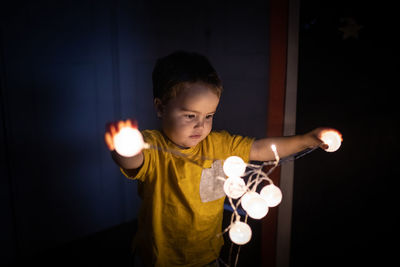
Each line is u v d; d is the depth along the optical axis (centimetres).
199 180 100
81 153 203
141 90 223
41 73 179
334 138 87
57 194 195
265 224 145
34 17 173
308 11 126
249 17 169
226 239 164
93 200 213
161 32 212
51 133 187
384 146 125
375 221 131
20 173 178
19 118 174
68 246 199
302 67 130
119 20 206
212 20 185
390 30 118
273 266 146
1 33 162
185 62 92
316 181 136
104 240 207
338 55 125
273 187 83
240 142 105
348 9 123
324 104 129
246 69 174
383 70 121
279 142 99
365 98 125
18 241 181
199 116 89
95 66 202
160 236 99
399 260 129
